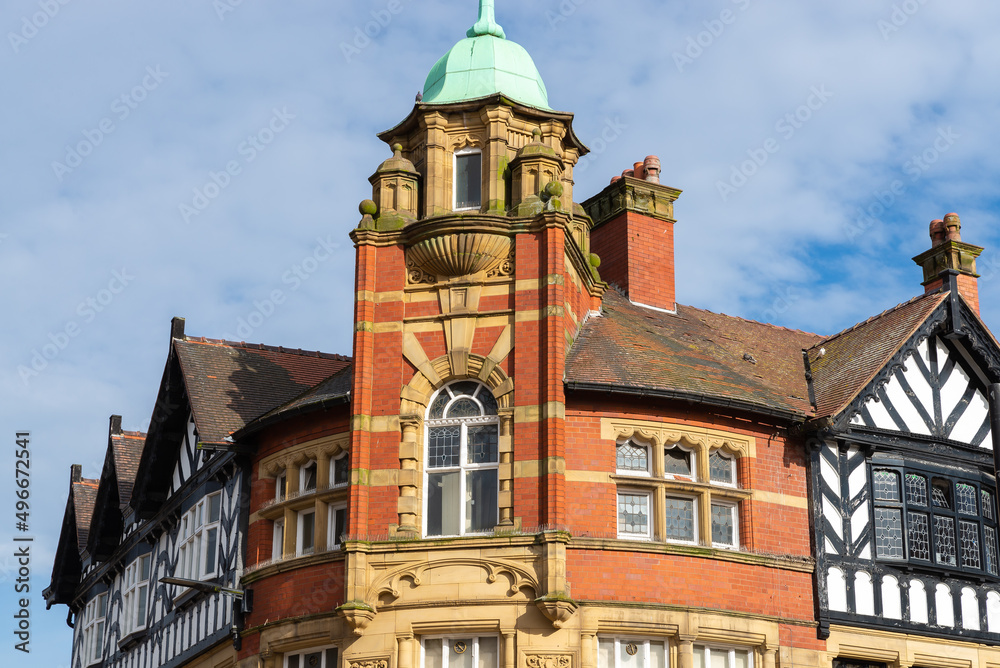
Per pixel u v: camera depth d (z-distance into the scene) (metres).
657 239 27.72
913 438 23.97
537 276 21.97
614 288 27.12
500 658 20.47
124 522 31.00
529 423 21.25
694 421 22.36
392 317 22.28
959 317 24.78
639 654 21.05
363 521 21.30
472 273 22.22
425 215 23.19
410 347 22.09
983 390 25.14
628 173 28.33
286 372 28.19
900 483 23.69
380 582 20.94
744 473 22.59
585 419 21.83
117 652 29.70
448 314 22.06
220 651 23.81
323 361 29.05
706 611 21.28
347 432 22.58
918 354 24.67
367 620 20.84
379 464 21.59
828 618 22.33
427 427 21.84
